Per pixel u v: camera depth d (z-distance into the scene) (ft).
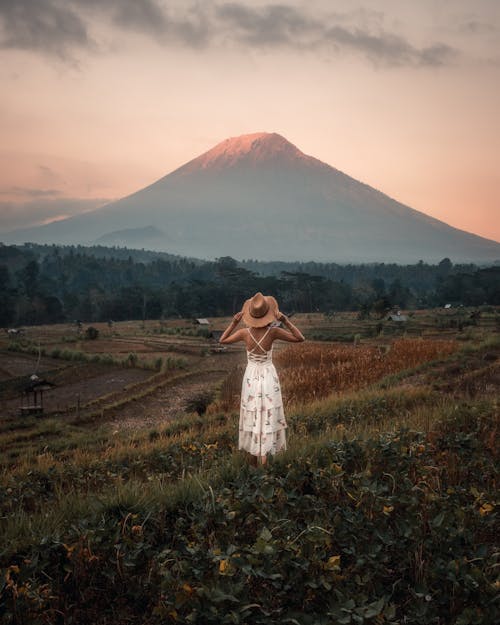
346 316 380.78
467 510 12.32
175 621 9.12
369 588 10.00
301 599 9.58
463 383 43.14
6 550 11.04
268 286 460.96
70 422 83.61
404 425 21.98
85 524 11.80
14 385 124.06
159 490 14.83
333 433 22.58
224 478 16.02
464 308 406.21
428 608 9.15
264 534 10.20
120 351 194.80
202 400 77.87
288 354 114.52
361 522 11.63
